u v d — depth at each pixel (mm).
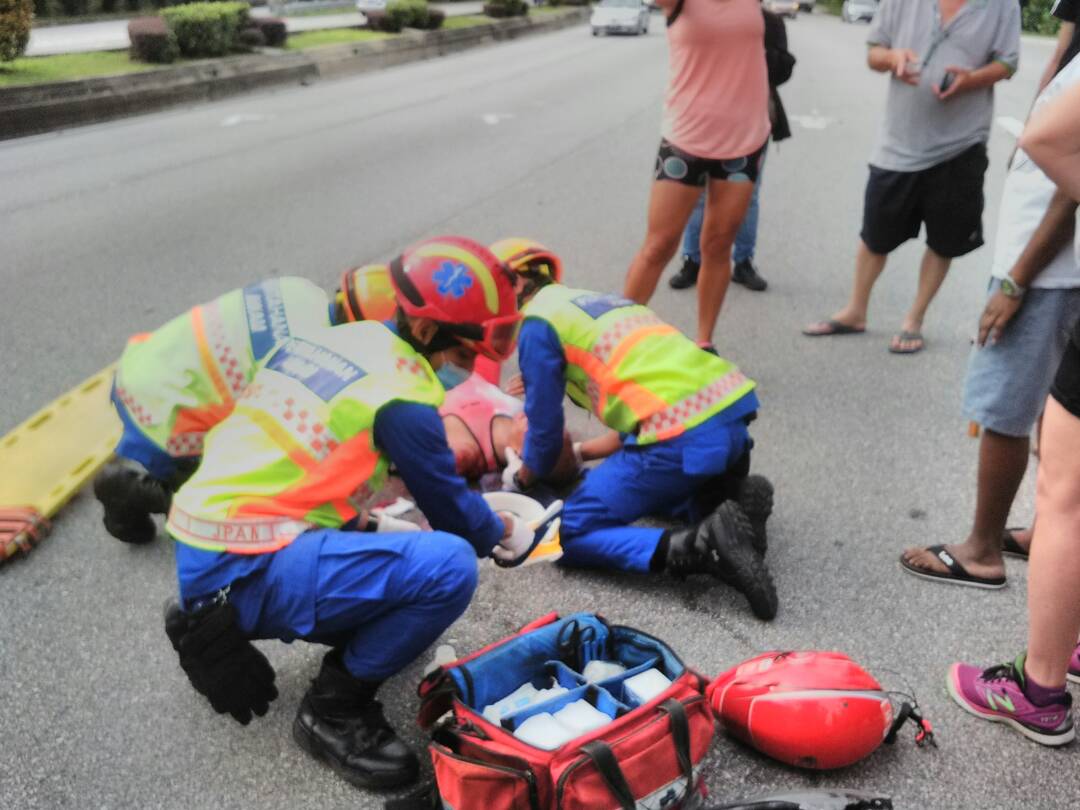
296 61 17906
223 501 2182
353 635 2318
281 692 2613
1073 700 2586
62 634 2852
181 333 2770
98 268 6359
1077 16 3191
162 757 2400
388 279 2484
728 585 3016
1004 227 2689
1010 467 2814
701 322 4516
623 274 6102
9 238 7152
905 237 4801
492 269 2287
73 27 23625
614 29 29016
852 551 3225
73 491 3541
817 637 2803
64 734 2471
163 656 2764
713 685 2418
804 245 6805
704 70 3996
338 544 2197
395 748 2312
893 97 4504
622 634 2430
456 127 11984
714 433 2930
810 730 2229
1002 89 13797
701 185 4172
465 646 2779
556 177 9055
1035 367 2652
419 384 2268
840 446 3928
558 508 2752
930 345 4961
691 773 2086
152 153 10523
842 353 4863
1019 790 2287
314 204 8055
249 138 11391
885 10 4398
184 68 15258
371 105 14180
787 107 13148
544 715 2170
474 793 1993
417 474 2281
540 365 3086
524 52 23781
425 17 24406
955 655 2730
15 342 5051
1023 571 3102
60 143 11367
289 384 2273
